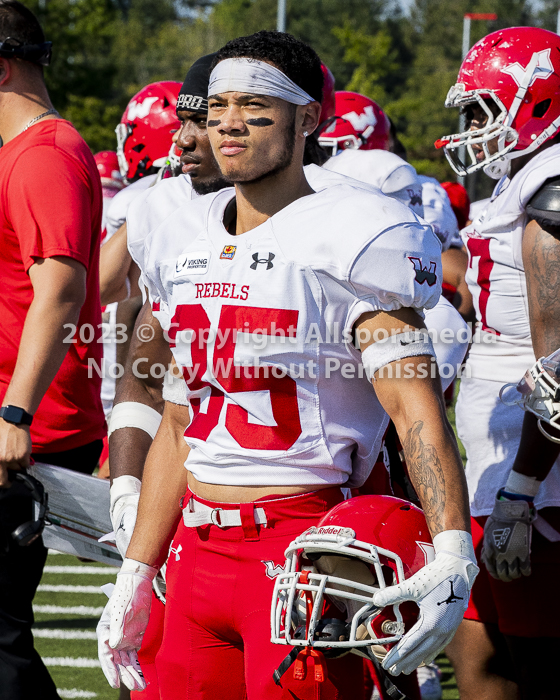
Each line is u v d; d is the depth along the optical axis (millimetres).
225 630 5086
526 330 7406
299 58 4836
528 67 7105
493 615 7516
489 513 7523
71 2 69500
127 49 155000
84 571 14031
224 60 4840
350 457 5121
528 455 6762
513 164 7605
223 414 4977
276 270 4754
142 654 6191
